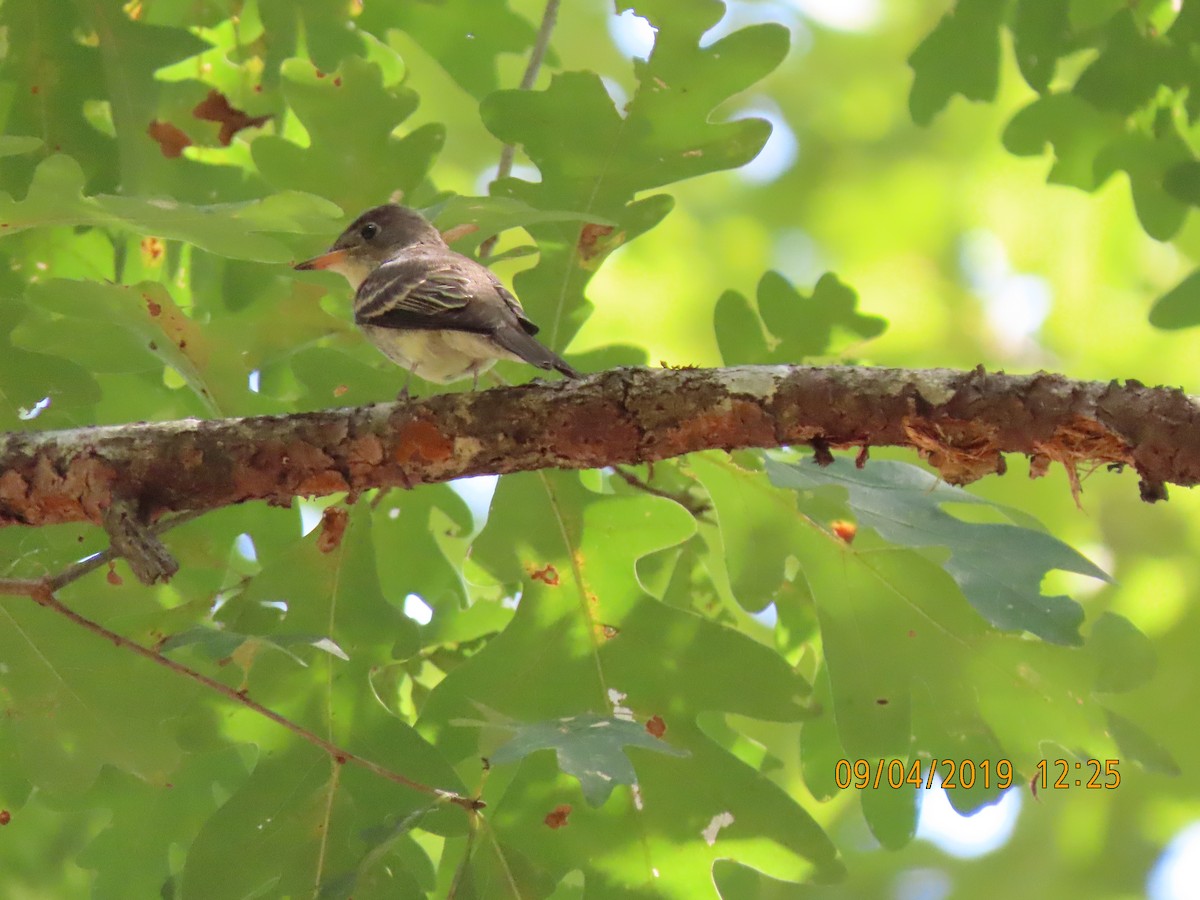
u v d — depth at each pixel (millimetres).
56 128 8727
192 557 8469
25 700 7734
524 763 7699
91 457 6875
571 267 8344
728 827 7641
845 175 16859
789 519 8227
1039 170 16094
